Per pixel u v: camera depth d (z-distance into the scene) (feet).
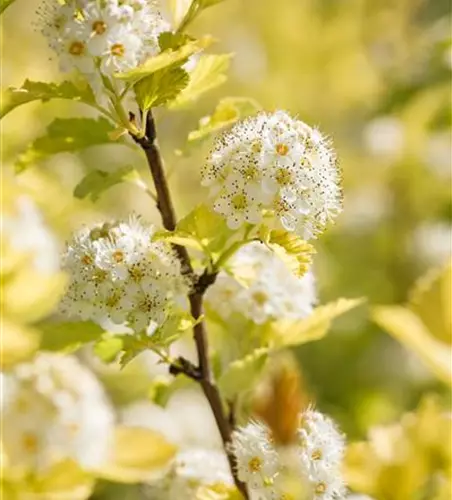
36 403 2.88
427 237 4.56
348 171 4.79
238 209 2.43
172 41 2.46
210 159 2.46
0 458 2.88
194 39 2.47
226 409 2.71
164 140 4.53
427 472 2.82
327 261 4.36
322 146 2.46
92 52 2.45
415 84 4.80
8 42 4.03
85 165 4.25
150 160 2.55
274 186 2.43
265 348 2.67
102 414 2.92
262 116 2.47
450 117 4.72
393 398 4.09
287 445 2.65
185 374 2.60
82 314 2.52
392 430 2.85
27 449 2.88
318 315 2.69
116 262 2.49
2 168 3.36
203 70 2.57
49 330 2.63
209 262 2.53
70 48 2.46
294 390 2.69
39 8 2.50
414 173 4.68
